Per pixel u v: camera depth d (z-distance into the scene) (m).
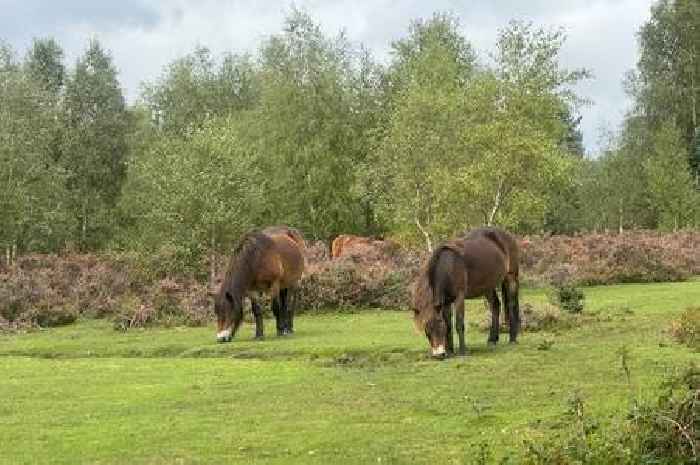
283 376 13.19
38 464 8.59
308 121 42.78
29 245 37.72
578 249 30.17
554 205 41.47
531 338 15.77
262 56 53.12
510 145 26.53
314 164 42.06
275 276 17.72
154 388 12.48
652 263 27.23
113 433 9.75
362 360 14.74
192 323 20.92
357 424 9.83
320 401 11.14
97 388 12.62
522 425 9.29
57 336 19.92
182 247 27.06
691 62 54.94
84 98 53.12
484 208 27.89
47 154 44.44
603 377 11.61
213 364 14.73
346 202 42.69
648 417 7.81
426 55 45.06
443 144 27.53
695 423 7.80
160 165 32.06
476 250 14.30
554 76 29.64
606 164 54.91
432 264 13.87
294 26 44.56
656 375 11.45
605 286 26.09
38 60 59.03
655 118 56.53
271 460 8.53
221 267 27.61
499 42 29.33
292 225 42.56
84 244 49.53
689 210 46.34
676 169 47.38
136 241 33.88
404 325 18.98
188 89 55.47
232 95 56.84
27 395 12.18
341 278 22.89
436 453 8.56
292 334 18.30
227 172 30.20
